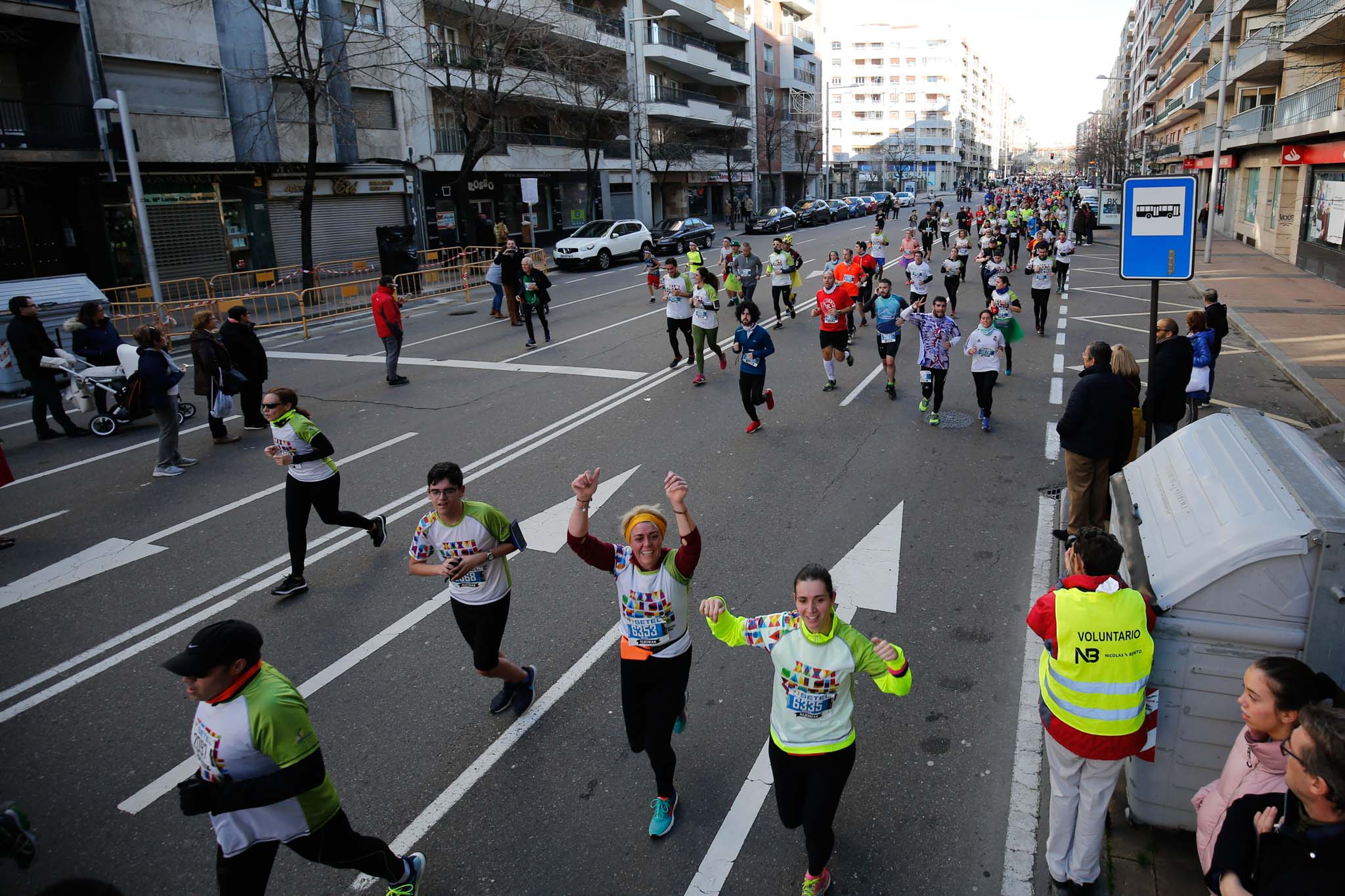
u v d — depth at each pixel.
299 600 6.71
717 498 8.40
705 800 4.41
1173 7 55.88
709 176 55.50
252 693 3.07
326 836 3.41
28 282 17.78
